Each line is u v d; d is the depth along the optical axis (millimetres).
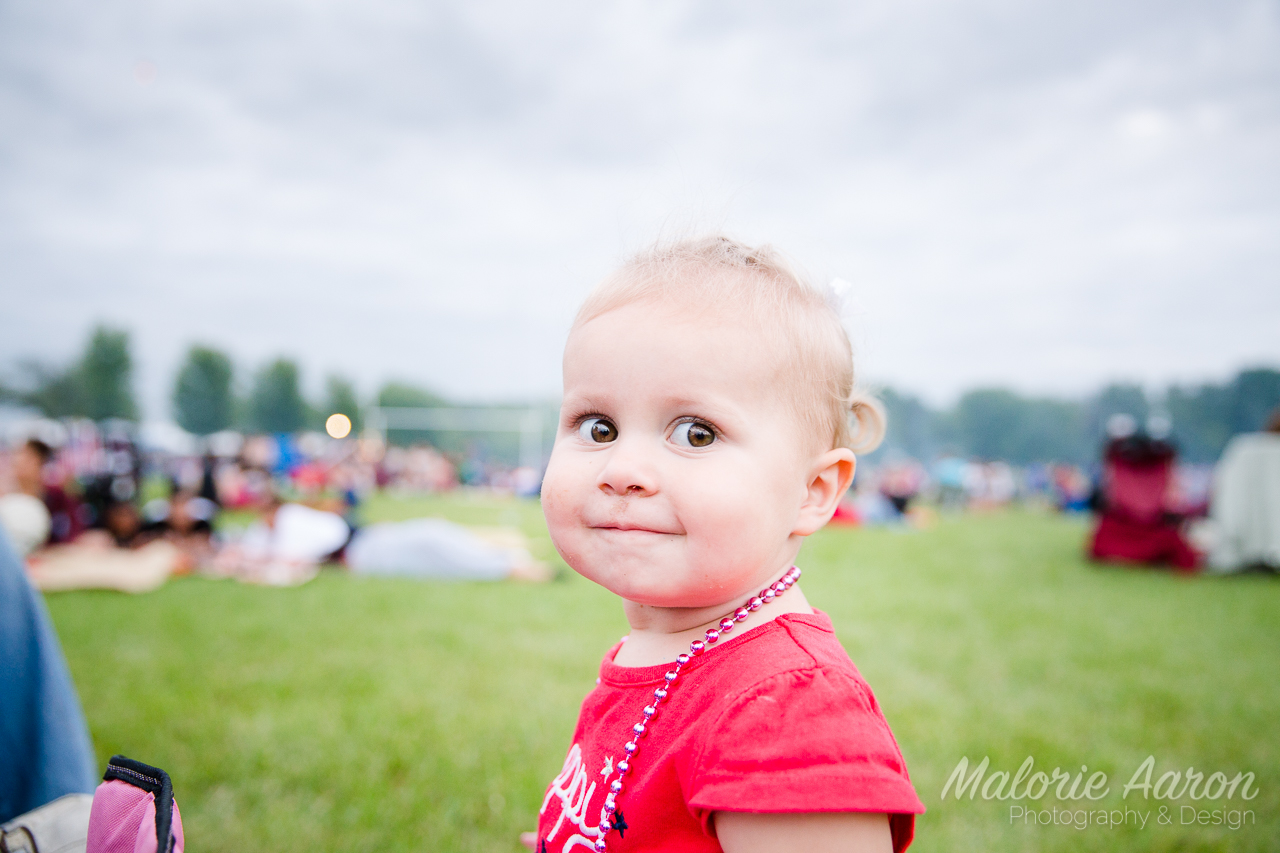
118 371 49750
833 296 967
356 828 2150
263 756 2572
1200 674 3658
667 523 743
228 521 11180
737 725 709
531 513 14008
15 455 6996
